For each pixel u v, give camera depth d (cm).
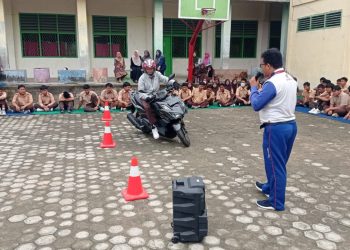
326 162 477
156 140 607
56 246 262
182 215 263
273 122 305
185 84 1015
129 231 284
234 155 511
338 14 1137
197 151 534
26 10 1337
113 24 1438
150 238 273
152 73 576
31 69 1379
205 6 1144
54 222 300
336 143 591
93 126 731
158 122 594
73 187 381
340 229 288
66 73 1099
